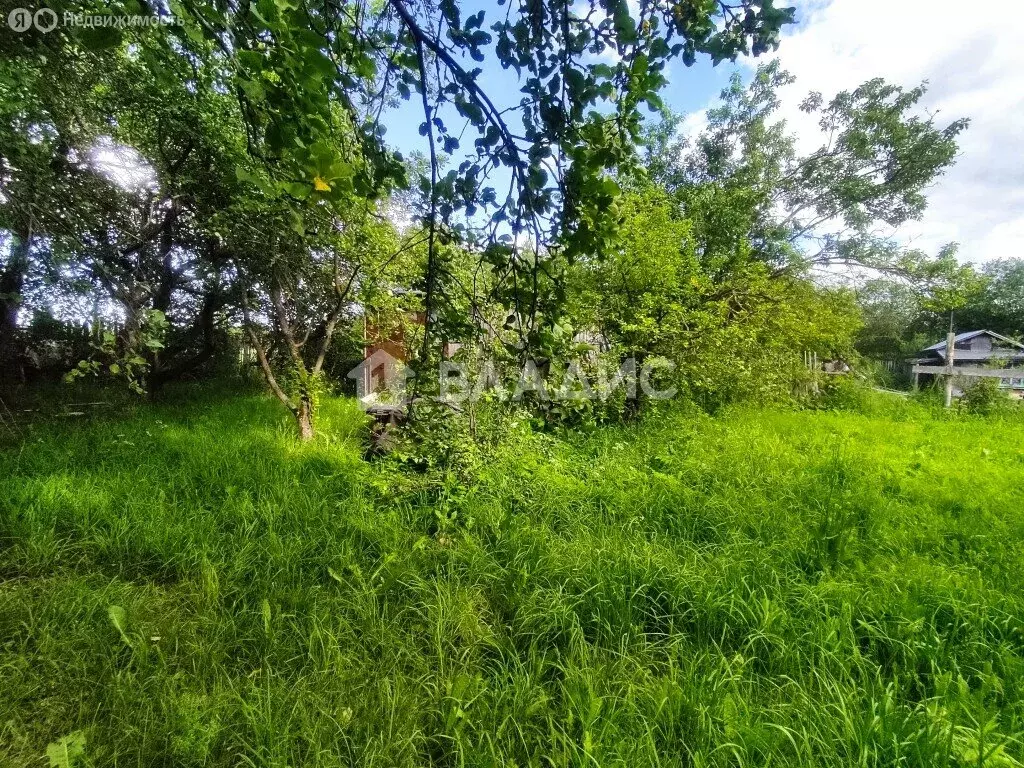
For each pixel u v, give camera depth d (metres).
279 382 8.20
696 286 6.18
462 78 1.24
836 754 1.37
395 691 1.66
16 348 6.26
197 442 4.34
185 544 2.58
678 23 1.20
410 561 2.46
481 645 1.94
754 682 1.69
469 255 1.96
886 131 8.48
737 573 2.26
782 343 7.00
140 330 3.37
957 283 7.96
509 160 1.32
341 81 1.17
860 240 9.00
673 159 10.21
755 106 9.43
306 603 2.13
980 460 4.60
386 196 1.47
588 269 5.51
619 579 2.25
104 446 4.14
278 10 0.90
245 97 1.04
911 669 1.75
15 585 2.24
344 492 3.39
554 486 3.37
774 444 4.67
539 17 1.17
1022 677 1.67
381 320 5.65
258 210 3.85
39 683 1.67
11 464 3.56
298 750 1.46
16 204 2.72
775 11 1.11
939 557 2.57
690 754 1.39
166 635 1.94
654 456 4.22
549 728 1.53
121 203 3.88
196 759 1.44
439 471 3.37
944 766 1.32
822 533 2.71
